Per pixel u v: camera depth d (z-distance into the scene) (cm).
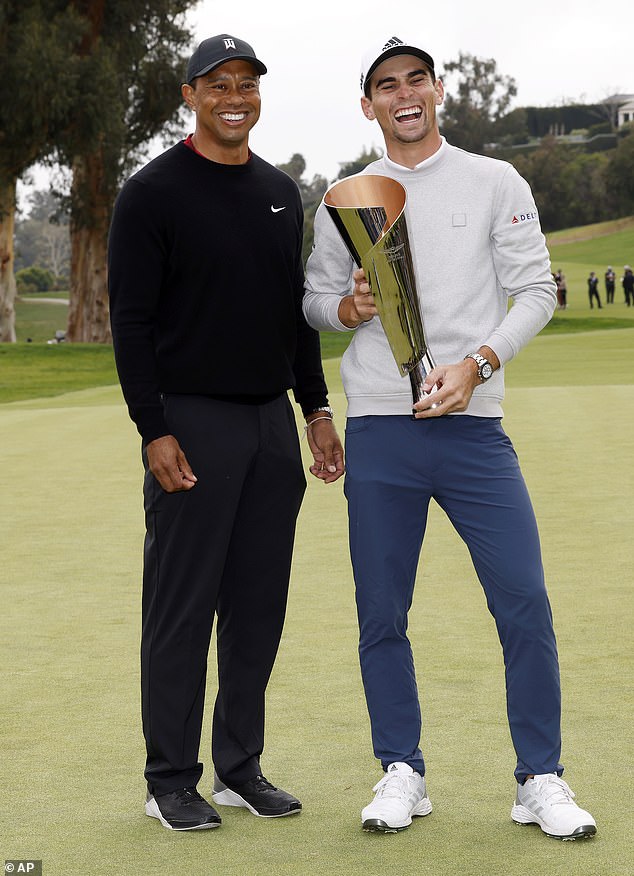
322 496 800
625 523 669
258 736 315
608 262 7850
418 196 309
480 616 487
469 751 337
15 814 300
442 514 721
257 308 308
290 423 323
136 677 416
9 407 2019
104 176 3847
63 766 333
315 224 329
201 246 301
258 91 307
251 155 316
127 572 590
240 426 310
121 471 957
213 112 302
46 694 398
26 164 3569
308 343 340
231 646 320
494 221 309
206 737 367
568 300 5391
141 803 309
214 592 310
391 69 307
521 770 293
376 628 308
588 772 316
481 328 308
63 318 7944
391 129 309
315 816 298
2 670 426
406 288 294
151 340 308
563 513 703
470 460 305
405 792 291
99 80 3362
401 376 305
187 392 309
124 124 3750
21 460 1038
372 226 288
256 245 307
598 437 1039
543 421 1162
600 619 473
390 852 273
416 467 307
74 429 1280
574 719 358
